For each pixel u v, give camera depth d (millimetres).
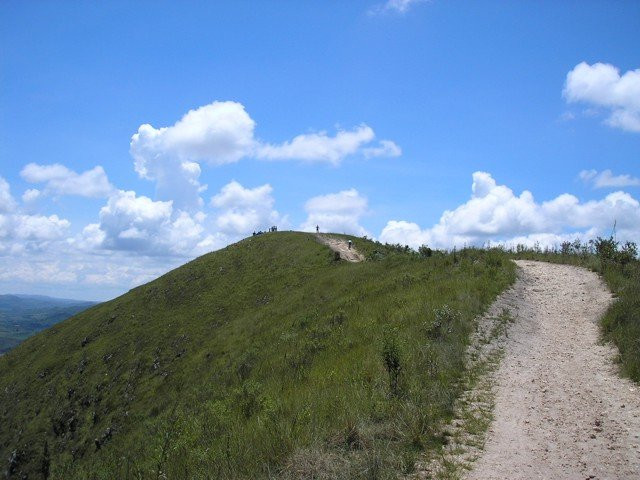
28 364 50094
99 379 39312
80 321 56406
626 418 7879
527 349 12070
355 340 15016
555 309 15484
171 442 9797
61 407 37469
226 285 51188
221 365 29000
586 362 11023
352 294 26234
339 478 5895
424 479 5977
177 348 40000
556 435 7348
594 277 18359
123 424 30406
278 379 13758
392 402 8148
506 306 15391
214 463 7242
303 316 26156
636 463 6410
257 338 29859
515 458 6570
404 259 33250
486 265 20641
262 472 6465
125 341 45156
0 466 32469
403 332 13266
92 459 22781
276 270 49531
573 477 6066
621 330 12102
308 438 7016
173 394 30406
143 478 8625
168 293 54562
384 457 6363
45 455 29344
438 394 8781
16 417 39312
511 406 8570
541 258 23641
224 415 10703
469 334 12812
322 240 55031
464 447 6918
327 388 10227
